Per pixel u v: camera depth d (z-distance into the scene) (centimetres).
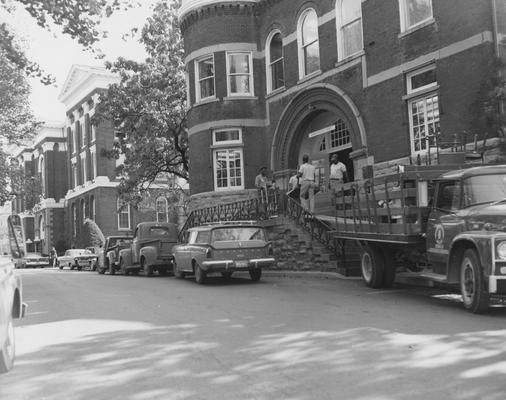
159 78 2975
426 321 802
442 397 464
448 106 1545
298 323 827
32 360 661
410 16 1709
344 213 1337
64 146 6028
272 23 2352
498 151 1368
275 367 581
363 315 873
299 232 1722
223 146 2402
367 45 1845
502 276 801
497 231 825
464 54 1502
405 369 551
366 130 1862
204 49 2458
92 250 3888
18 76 2453
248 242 1517
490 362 564
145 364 618
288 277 1661
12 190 3100
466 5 1498
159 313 998
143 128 2952
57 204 5931
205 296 1232
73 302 1244
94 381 557
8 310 601
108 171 4931
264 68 2417
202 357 639
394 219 1098
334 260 1543
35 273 3008
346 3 1995
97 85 4922
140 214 5012
